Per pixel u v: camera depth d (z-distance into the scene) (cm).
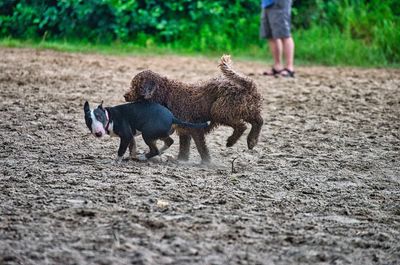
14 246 824
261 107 1217
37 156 1248
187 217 944
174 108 1216
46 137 1388
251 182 1138
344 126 1593
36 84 1903
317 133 1522
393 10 2948
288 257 829
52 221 911
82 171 1155
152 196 1034
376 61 2647
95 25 2823
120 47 2722
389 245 881
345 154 1354
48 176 1120
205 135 1338
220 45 2788
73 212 947
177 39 2834
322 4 2953
